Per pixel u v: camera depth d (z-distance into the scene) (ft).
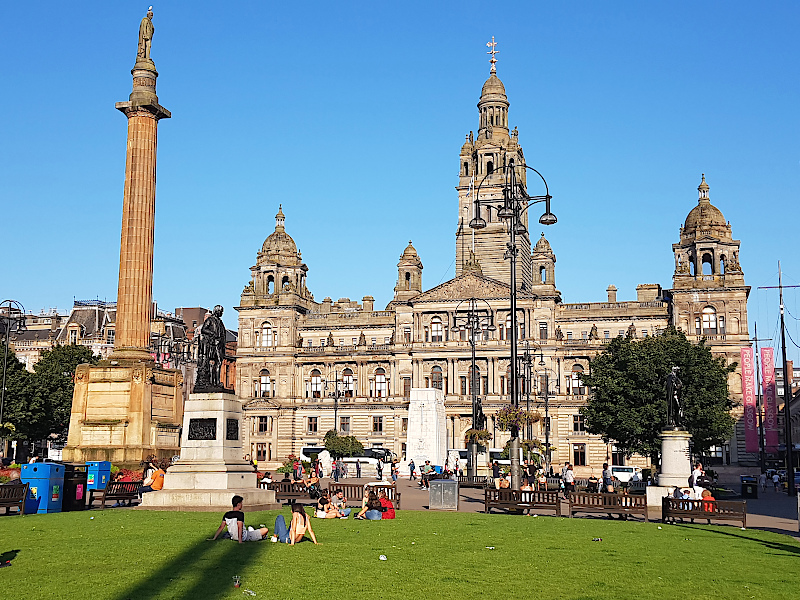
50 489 134.00
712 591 70.69
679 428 167.32
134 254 215.10
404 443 496.23
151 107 219.41
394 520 126.72
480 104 570.87
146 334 216.33
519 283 533.96
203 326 144.87
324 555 85.40
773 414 387.34
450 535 106.32
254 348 531.50
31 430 353.51
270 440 515.09
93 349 525.34
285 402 519.19
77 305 564.71
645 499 136.46
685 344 296.30
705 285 468.75
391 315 531.50
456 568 79.46
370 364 518.37
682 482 161.89
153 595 64.44
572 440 470.80
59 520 116.37
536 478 215.92
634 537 108.88
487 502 145.89
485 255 538.47
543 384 476.95
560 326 500.74
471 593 67.82
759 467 441.68
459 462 403.95
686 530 121.39
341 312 542.57
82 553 84.43
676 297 471.62
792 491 273.54
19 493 127.95
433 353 495.41
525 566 81.61
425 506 168.14
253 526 108.99
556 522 127.95
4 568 75.46
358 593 66.64
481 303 494.59
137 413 206.08
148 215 217.97
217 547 88.99
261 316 533.55
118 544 91.04
